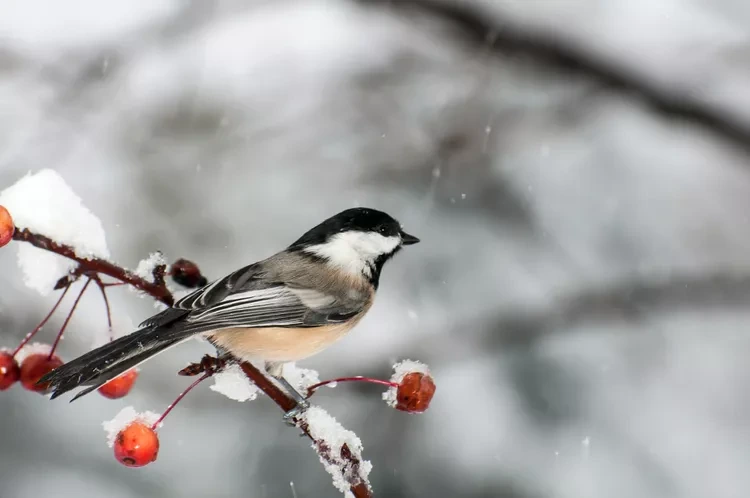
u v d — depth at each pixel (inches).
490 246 453.1
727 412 454.9
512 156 478.0
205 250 433.1
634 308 461.4
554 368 435.5
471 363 428.1
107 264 210.7
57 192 205.3
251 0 486.6
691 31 467.8
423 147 471.2
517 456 408.2
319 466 406.6
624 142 496.1
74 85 466.3
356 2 469.4
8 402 409.4
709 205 495.2
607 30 462.0
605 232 475.8
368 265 296.5
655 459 425.1
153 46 477.7
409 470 404.2
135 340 214.7
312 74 494.0
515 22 445.7
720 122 434.9
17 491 394.0
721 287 469.1
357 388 418.6
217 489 403.9
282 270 273.7
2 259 410.9
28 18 482.3
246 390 221.6
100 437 414.9
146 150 462.0
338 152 473.1
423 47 495.5
